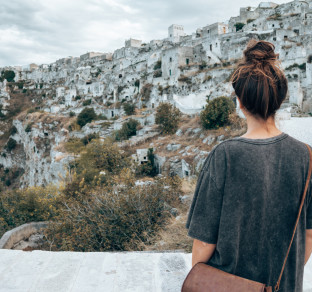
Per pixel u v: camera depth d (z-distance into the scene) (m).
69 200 13.01
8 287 2.72
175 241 7.13
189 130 29.34
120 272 3.03
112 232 8.70
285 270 1.22
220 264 1.24
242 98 1.26
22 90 116.75
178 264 3.21
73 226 9.59
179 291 2.67
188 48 54.41
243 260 1.20
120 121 44.44
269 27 54.66
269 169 1.16
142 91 61.28
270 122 1.27
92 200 10.30
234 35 50.50
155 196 9.73
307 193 1.21
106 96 75.44
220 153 1.22
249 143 1.20
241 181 1.15
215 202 1.19
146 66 73.12
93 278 2.91
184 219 8.24
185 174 22.16
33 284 2.79
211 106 26.08
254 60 1.25
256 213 1.15
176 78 52.91
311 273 3.15
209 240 1.21
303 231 1.23
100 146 26.36
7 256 3.35
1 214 14.16
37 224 12.00
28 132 68.75
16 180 73.44
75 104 83.81
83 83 90.19
